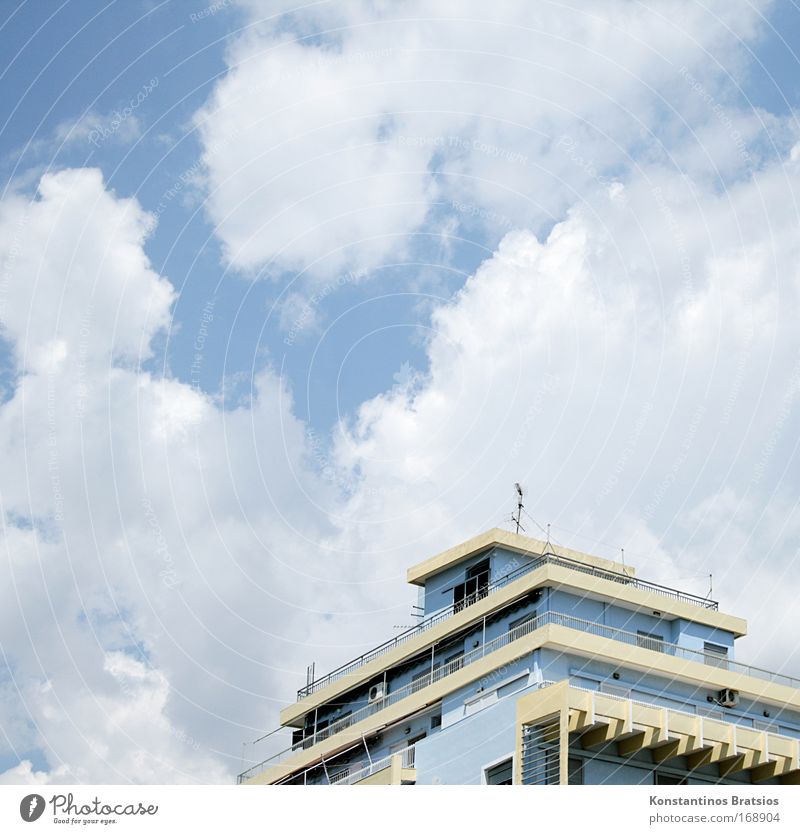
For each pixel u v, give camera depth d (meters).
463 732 46.84
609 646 49.22
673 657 50.31
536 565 54.28
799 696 52.31
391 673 58.06
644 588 53.84
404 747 54.09
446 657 55.22
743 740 45.16
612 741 44.22
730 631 54.66
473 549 56.94
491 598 53.47
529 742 43.75
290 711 61.84
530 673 48.38
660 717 44.00
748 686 51.38
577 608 52.09
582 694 43.38
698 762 44.84
